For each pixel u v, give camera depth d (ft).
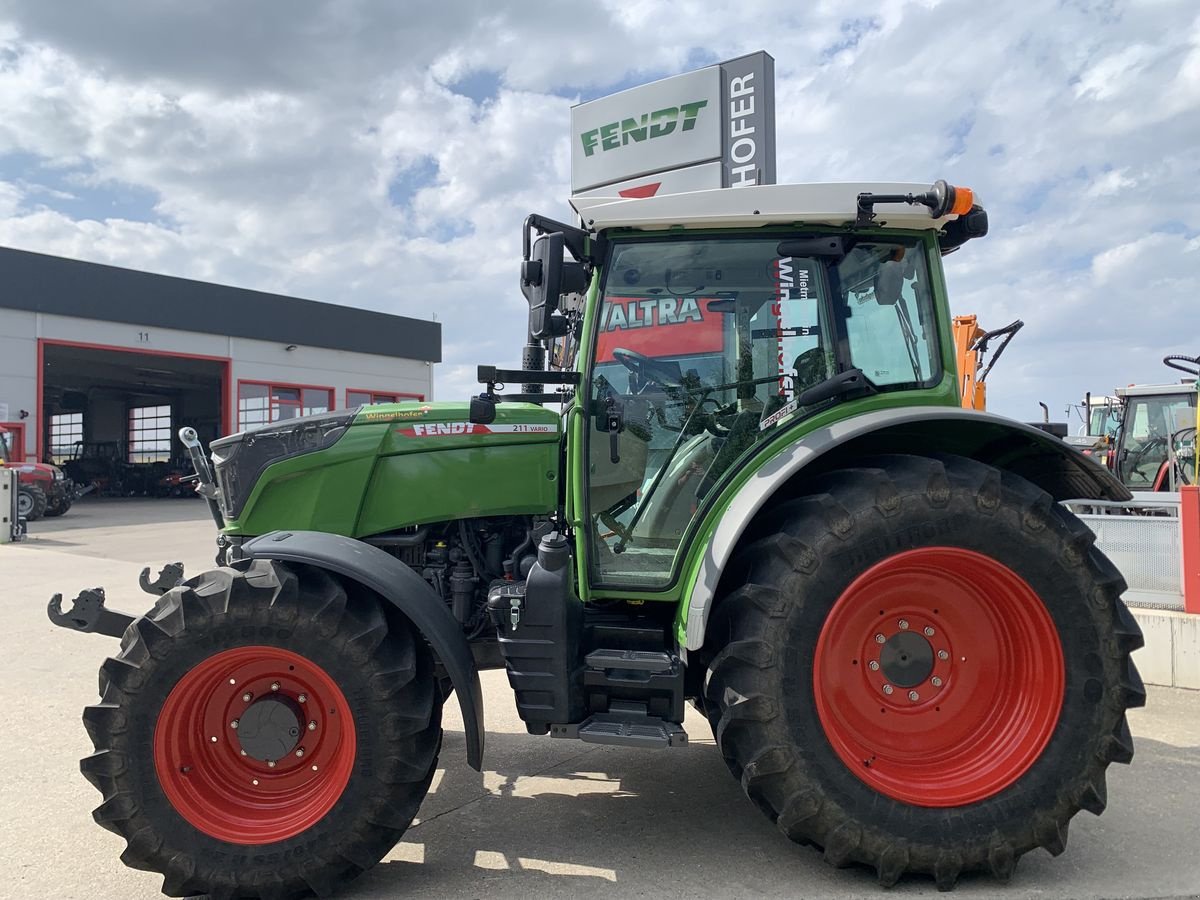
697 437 9.95
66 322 69.62
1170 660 15.38
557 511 10.96
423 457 10.89
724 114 23.00
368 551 9.09
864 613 8.95
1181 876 8.62
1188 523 15.62
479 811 10.50
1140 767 11.68
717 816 10.30
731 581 8.94
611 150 25.02
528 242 9.51
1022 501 8.63
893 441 9.80
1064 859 9.02
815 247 9.61
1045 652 8.68
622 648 9.63
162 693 8.26
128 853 8.19
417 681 8.59
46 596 25.90
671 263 9.86
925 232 9.84
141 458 119.75
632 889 8.41
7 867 9.02
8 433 61.16
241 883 8.15
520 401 11.23
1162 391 34.58
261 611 8.31
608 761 12.34
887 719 8.96
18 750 12.67
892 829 8.25
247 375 82.28
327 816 8.25
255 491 10.81
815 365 9.75
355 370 91.91
